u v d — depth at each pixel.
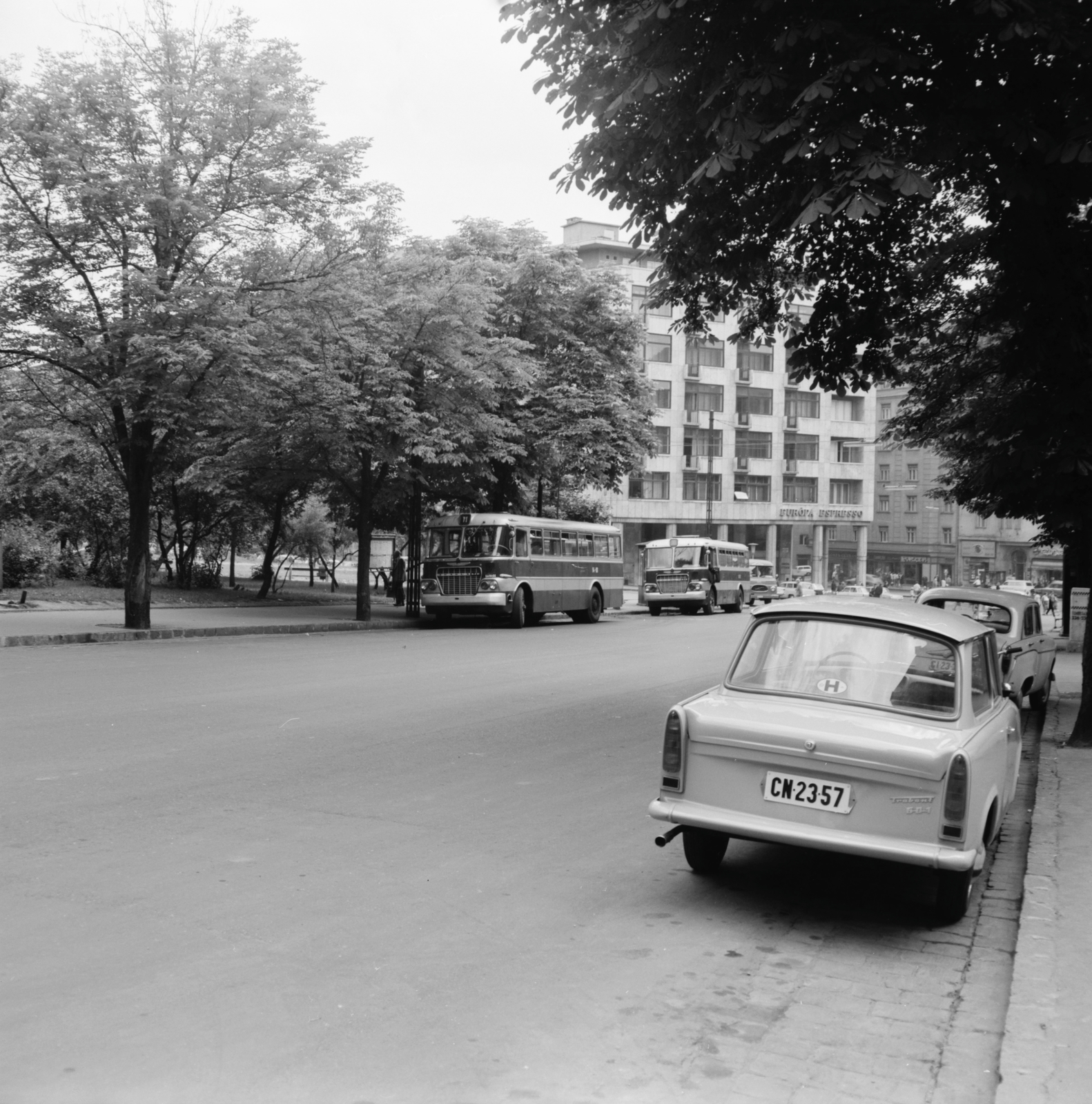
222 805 7.84
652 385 37.41
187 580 37.72
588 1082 3.92
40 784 8.29
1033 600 14.91
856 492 82.25
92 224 20.14
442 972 4.89
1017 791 9.92
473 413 28.95
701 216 11.50
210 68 21.50
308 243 23.03
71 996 4.48
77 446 29.42
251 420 24.88
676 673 18.05
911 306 14.59
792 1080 4.02
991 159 10.03
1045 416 11.24
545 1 10.91
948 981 5.12
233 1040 4.13
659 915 5.89
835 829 5.74
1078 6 9.08
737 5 9.52
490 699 13.99
